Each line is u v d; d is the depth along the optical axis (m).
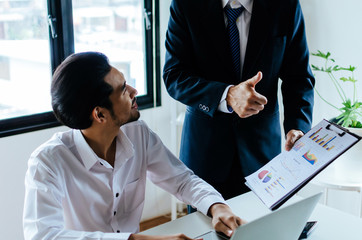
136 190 1.47
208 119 1.59
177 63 1.60
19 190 2.33
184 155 1.69
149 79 2.82
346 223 1.31
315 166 1.23
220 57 1.55
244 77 1.55
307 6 2.39
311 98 1.61
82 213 1.32
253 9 1.52
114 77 1.19
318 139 1.30
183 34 1.59
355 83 2.26
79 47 2.53
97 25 2.58
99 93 1.16
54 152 1.24
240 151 1.58
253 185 1.37
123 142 1.33
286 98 1.65
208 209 1.32
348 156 1.96
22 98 2.39
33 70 2.39
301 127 1.53
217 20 1.52
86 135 1.28
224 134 1.58
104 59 1.19
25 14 2.30
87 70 1.14
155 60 2.77
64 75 1.14
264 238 0.98
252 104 1.34
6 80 2.31
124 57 2.75
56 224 1.16
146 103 2.82
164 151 1.50
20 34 2.31
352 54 2.24
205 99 1.48
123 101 1.23
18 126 2.28
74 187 1.28
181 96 1.56
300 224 1.08
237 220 1.25
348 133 1.23
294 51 1.63
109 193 1.33
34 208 1.16
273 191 1.29
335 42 2.30
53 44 2.39
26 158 2.32
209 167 1.61
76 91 1.14
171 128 2.80
